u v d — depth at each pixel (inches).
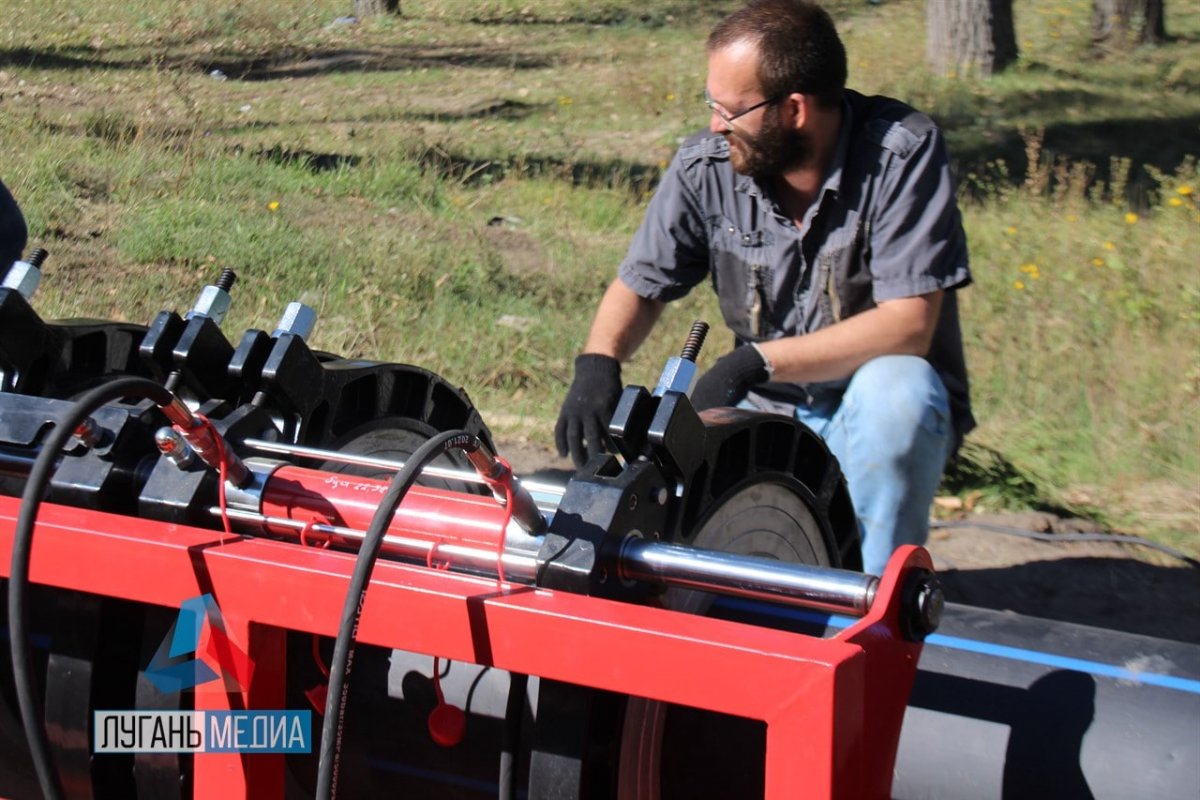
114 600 82.0
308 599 72.8
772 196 122.6
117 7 721.0
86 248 288.8
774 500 94.1
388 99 525.7
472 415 117.7
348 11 754.2
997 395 225.1
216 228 301.6
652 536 78.6
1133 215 323.6
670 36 700.7
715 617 85.7
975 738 79.4
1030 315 261.3
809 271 124.3
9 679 90.6
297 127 448.5
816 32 113.8
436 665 78.7
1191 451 206.4
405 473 68.9
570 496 76.0
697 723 82.0
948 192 118.7
